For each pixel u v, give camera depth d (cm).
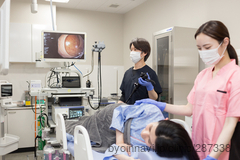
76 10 475
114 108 165
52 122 268
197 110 136
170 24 369
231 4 263
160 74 313
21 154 347
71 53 242
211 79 134
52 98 290
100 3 442
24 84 412
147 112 138
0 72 162
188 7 329
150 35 423
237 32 257
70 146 174
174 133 107
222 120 121
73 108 259
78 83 260
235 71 121
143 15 444
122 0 428
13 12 394
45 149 203
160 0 393
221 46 123
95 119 175
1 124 235
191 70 295
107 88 502
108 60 504
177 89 287
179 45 287
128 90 232
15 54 379
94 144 165
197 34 128
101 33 498
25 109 357
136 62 229
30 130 360
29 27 386
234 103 113
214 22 123
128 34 502
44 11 413
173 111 152
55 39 237
